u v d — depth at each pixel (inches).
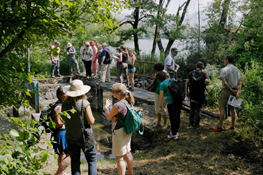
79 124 121.1
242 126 204.5
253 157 155.3
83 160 192.4
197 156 165.8
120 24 670.5
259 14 249.4
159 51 662.5
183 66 552.7
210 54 503.2
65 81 468.4
